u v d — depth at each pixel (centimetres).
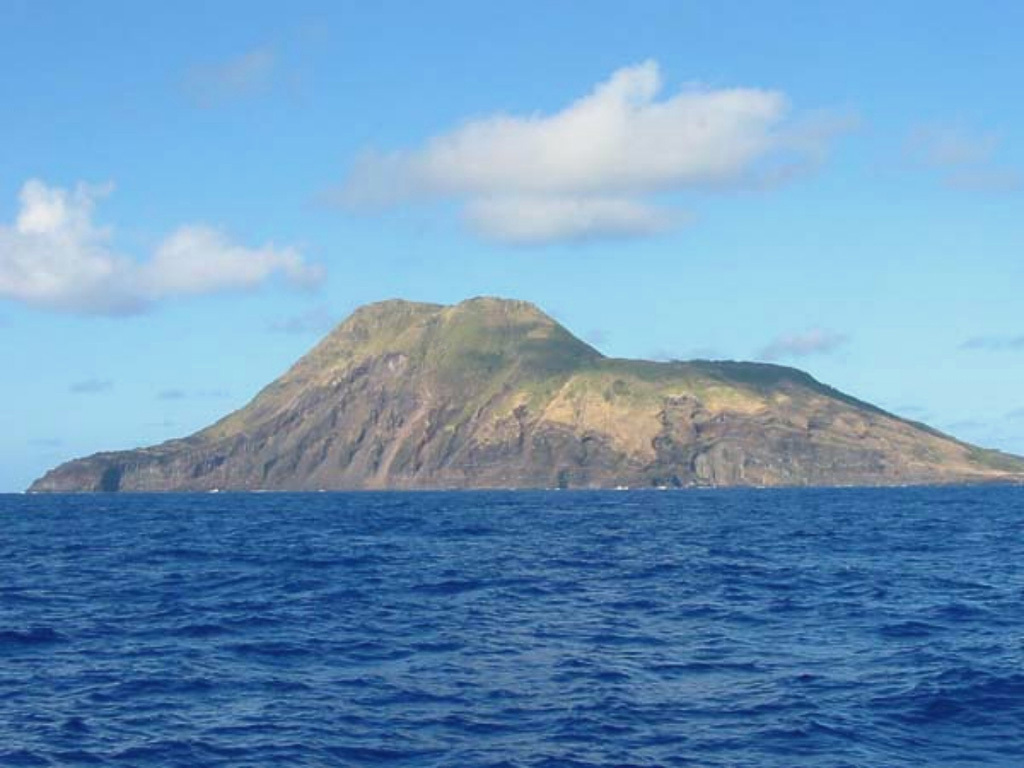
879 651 3244
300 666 3094
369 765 2097
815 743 2220
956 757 2122
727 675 2920
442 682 2856
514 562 6844
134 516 17212
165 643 3509
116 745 2247
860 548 7950
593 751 2183
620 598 4728
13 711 2548
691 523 12756
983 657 3066
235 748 2212
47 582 5675
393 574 5994
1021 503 19962
